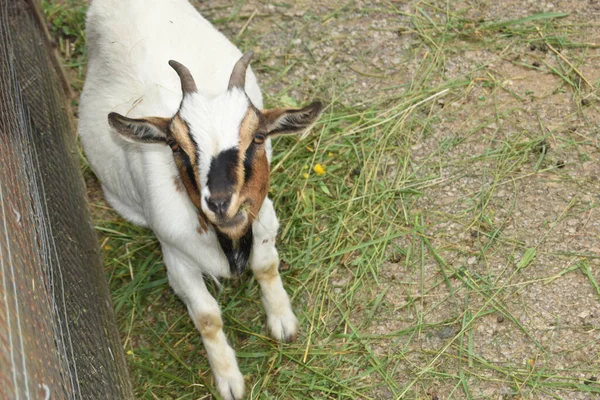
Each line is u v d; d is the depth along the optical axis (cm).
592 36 270
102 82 239
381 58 278
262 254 228
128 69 234
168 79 229
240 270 216
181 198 215
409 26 283
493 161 253
